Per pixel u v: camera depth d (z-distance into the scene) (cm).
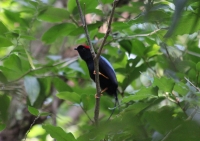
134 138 785
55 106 1392
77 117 1756
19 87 1094
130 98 750
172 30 376
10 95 1135
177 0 373
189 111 745
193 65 962
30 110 795
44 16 970
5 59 993
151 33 938
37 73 1131
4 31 953
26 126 1313
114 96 1038
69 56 1505
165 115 704
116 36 1092
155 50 1032
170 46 1035
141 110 820
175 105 841
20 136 1317
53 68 1147
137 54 1055
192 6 663
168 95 831
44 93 1101
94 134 695
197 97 689
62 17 970
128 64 1045
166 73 996
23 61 1078
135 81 1184
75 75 1180
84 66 1135
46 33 981
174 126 659
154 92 731
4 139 1296
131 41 1046
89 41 771
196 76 897
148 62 1075
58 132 711
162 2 813
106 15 981
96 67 765
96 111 785
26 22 1113
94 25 975
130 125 736
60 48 1539
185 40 1095
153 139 728
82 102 881
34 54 1497
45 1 994
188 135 569
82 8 953
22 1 1111
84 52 1060
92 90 1097
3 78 1016
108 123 624
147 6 539
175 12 375
